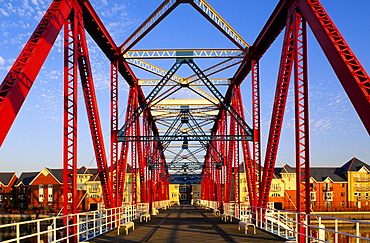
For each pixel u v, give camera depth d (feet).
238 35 87.15
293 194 273.33
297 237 52.37
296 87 56.03
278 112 70.38
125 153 100.32
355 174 284.00
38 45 45.44
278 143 72.33
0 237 187.42
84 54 65.21
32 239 182.39
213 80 116.16
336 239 35.96
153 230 71.26
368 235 196.75
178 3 73.05
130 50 89.66
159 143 183.32
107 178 74.13
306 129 53.88
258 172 85.30
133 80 113.09
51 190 287.28
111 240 55.77
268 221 77.82
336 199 281.33
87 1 65.72
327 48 44.98
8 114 38.73
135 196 126.82
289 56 66.95
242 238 57.41
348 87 41.52
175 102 139.33
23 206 303.48
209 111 158.20
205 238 57.82
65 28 58.44
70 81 58.03
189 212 154.30
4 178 328.29
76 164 55.83
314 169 298.56
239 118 90.74
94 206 280.31
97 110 70.44
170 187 394.73
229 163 139.54
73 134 56.18
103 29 76.95
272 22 74.18
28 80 42.75
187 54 90.79
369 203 281.13
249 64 95.91
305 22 55.42
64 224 53.62
